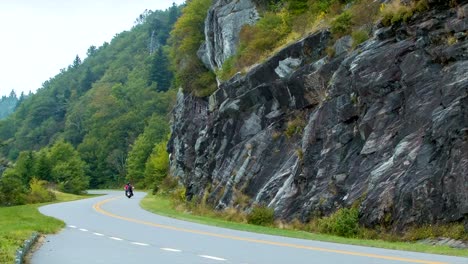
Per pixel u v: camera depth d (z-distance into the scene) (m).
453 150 17.62
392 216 18.58
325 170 23.08
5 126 185.12
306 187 23.75
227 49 42.06
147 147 103.75
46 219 25.33
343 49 26.56
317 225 21.42
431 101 19.77
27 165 83.44
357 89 22.88
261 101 31.27
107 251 14.43
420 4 22.09
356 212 19.88
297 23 33.88
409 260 11.69
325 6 32.25
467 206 16.58
